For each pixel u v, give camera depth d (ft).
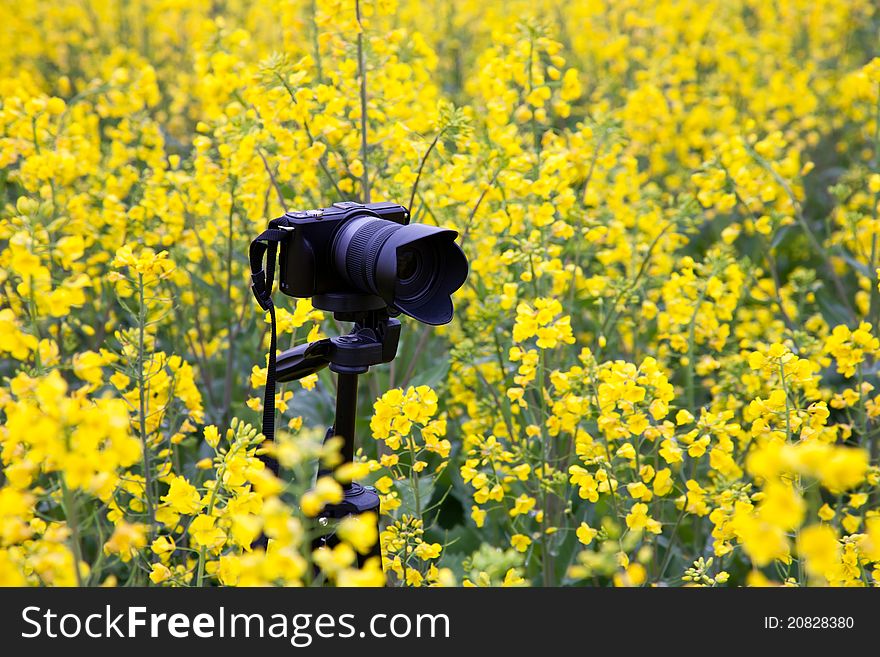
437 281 7.24
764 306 14.25
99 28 25.05
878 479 8.43
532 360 8.27
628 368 7.37
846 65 21.48
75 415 4.66
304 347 7.29
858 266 11.59
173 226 11.35
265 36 21.81
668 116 16.99
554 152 11.07
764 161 11.05
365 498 7.22
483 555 5.75
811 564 4.11
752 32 24.58
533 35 10.79
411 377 11.55
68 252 6.34
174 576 6.63
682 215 11.46
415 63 12.01
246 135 10.19
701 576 7.28
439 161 11.40
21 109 10.57
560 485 8.87
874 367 11.03
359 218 7.18
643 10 20.93
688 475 10.22
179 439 8.41
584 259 12.32
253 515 6.53
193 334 11.94
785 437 7.50
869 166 14.42
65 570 5.19
